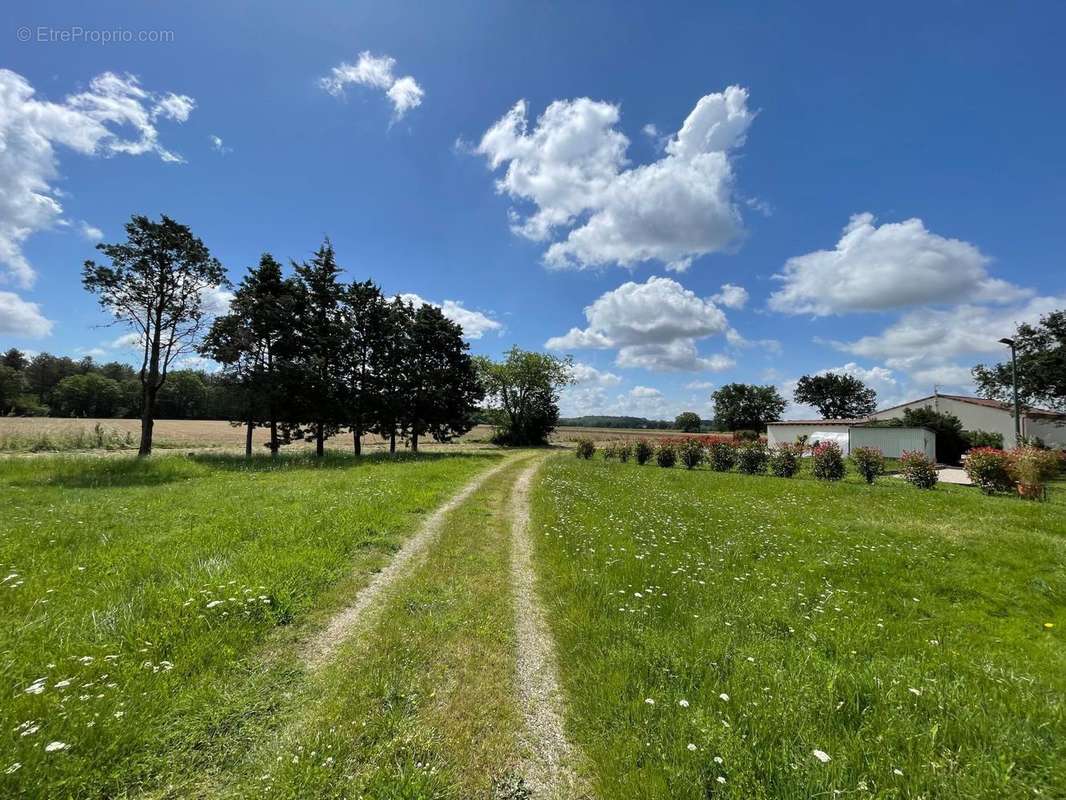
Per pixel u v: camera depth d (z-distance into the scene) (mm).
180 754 3146
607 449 36688
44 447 35688
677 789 2805
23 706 3242
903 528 10859
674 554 8242
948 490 18406
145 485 14805
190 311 25438
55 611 4867
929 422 38656
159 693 3625
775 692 3758
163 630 4531
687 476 23172
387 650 4750
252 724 3504
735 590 6492
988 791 2775
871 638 5117
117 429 53969
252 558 6844
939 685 4020
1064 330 30188
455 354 40469
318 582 6410
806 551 8797
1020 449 18234
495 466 26844
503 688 4148
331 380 29578
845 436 40844
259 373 26484
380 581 6844
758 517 12156
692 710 3557
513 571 7527
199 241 25031
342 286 31438
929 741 3209
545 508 12766
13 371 79438
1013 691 4023
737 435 56562
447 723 3627
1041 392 31141
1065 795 2787
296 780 2883
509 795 2930
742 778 2836
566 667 4496
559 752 3355
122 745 3092
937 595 6809
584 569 7184
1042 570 7789
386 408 33469
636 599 5992
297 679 4168
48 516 9500
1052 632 5590
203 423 78375
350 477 17047
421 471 19859
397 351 35312
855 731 3348
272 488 13992
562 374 63125
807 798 2721
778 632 5254
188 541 7707
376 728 3500
